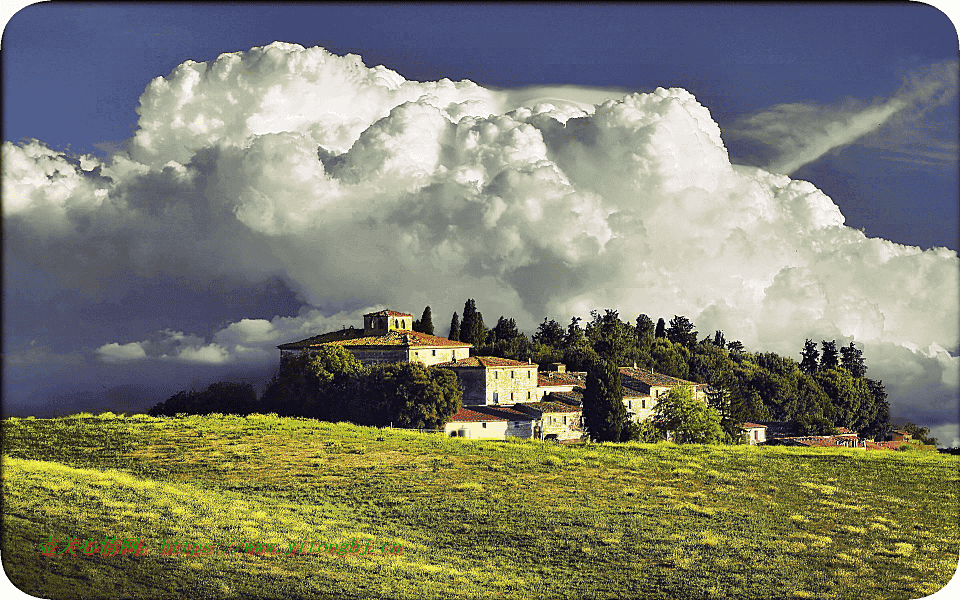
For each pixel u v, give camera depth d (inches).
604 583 3073.3
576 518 3838.6
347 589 2847.0
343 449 5226.4
